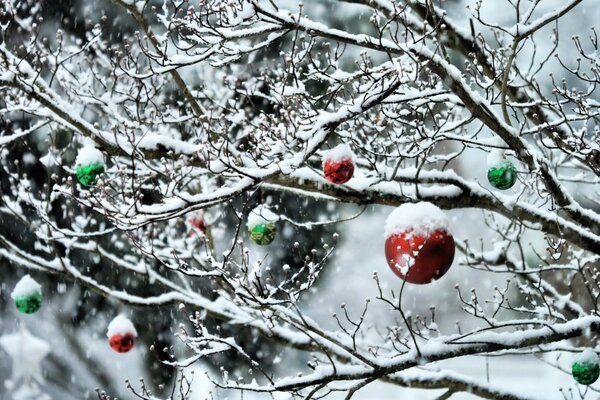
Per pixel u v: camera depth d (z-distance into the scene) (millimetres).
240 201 11984
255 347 13992
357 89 5668
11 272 13828
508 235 8109
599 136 7004
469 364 17750
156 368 13852
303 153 5246
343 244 18656
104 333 14453
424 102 5902
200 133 7688
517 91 7004
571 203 6328
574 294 10727
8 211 8203
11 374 14359
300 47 10242
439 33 6426
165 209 5285
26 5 10430
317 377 5758
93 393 14648
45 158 7898
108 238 12602
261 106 9508
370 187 6344
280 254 13555
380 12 6367
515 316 18031
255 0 5148
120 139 5945
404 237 5309
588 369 5922
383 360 5820
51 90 5996
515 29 5578
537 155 6000
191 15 5340
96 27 7406
